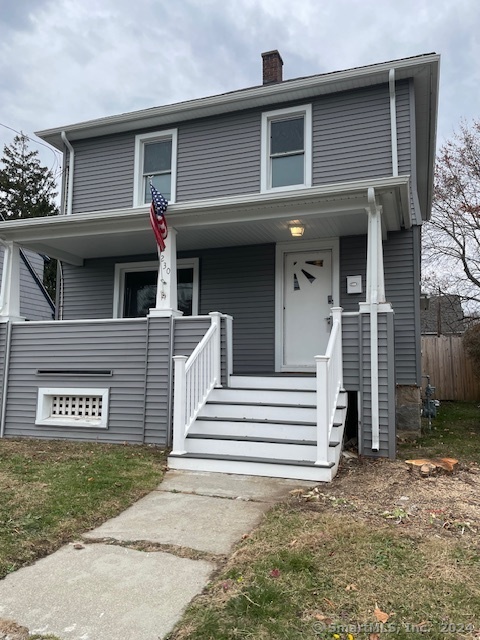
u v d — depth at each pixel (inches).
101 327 298.8
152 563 124.1
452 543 131.9
